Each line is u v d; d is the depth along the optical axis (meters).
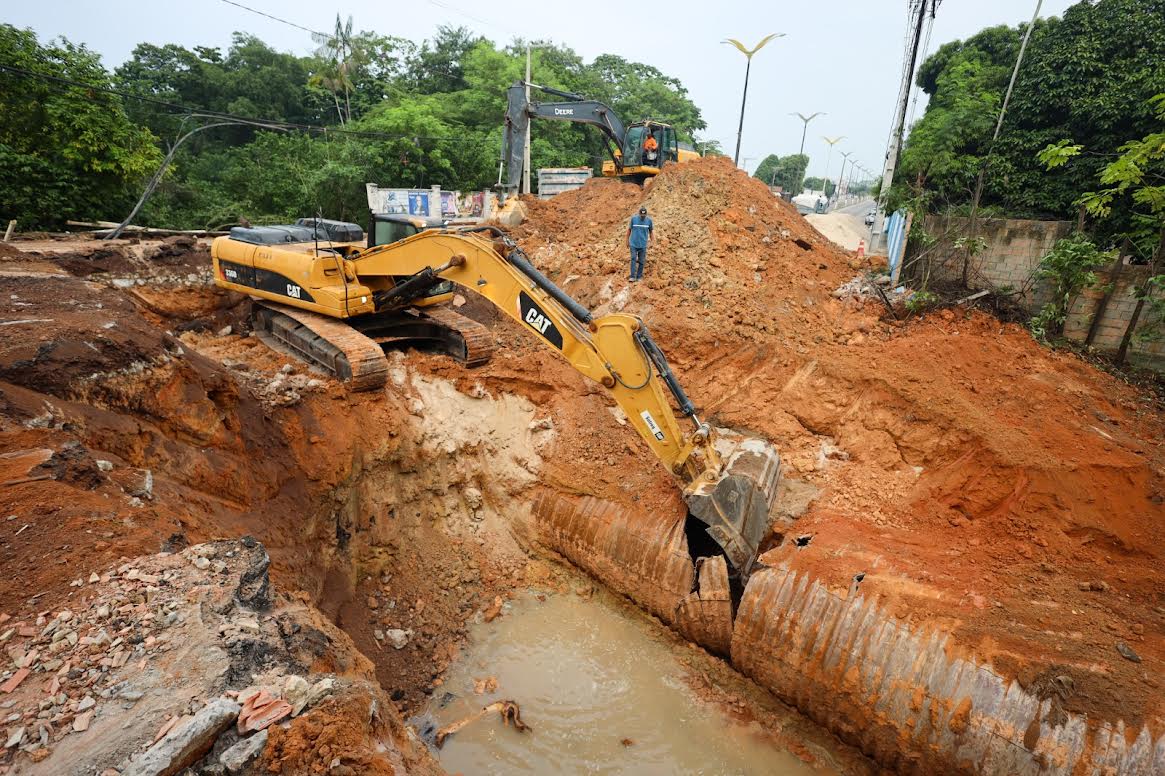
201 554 4.48
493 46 38.44
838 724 6.29
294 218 24.72
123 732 3.02
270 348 10.28
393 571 8.69
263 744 3.03
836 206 67.88
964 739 5.45
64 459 5.03
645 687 7.18
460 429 9.69
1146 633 5.84
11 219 15.30
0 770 2.79
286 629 4.09
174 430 6.69
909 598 6.34
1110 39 14.88
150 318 11.28
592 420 9.78
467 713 6.86
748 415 9.63
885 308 11.88
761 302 11.52
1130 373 10.59
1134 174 9.46
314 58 33.66
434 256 8.70
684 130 49.56
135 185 18.16
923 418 8.56
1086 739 4.97
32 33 15.85
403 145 25.22
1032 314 11.97
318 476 7.94
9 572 3.99
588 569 8.74
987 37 22.23
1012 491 7.61
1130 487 7.54
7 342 6.04
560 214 17.06
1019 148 15.97
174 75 33.84
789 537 7.68
